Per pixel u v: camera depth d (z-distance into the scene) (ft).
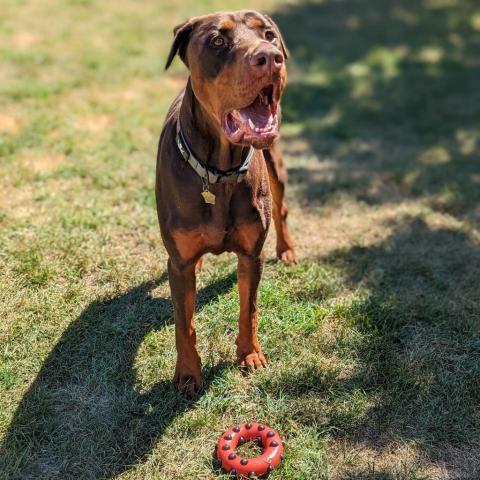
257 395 4.96
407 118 11.21
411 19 18.15
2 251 6.37
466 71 13.85
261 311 5.84
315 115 11.22
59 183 7.75
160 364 5.20
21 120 9.40
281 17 17.75
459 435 4.64
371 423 4.74
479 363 5.29
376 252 6.90
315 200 7.99
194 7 17.65
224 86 4.00
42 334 5.46
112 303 5.87
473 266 6.70
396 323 5.73
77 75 11.66
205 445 4.55
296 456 4.44
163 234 4.67
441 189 8.41
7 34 13.84
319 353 5.41
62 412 4.78
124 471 4.36
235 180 4.41
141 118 9.87
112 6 17.10
